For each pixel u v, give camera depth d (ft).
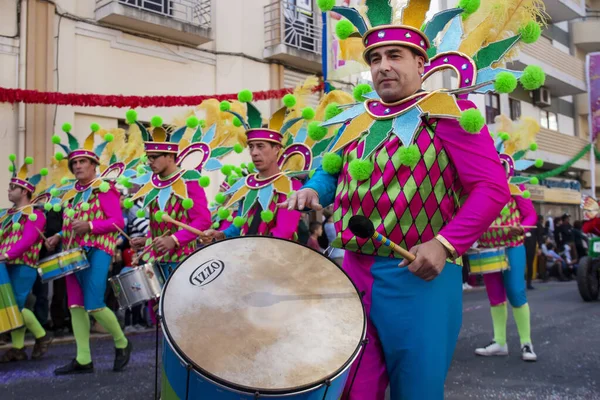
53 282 22.03
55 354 18.52
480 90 6.73
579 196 65.82
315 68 38.22
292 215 11.84
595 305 28.45
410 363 6.39
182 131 14.23
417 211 6.39
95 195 16.01
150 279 12.98
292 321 5.94
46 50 27.07
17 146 26.04
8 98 24.40
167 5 31.65
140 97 27.12
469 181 6.26
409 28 6.41
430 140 6.42
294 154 12.73
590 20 72.13
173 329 5.65
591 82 52.16
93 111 28.48
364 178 6.53
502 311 17.07
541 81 6.27
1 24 26.04
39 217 17.89
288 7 36.96
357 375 6.49
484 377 14.49
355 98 7.61
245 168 15.31
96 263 15.48
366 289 6.65
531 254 38.06
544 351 17.61
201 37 31.99
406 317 6.39
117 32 29.73
